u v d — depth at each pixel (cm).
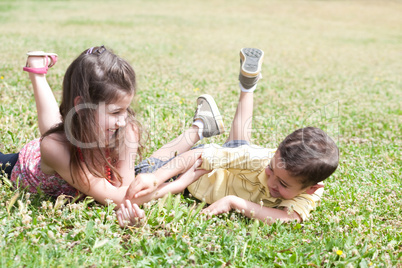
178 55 1208
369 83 1018
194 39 1645
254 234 266
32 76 355
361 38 2088
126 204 293
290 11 3155
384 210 337
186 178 328
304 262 263
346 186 376
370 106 749
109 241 255
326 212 329
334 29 2409
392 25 2744
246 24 2341
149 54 1159
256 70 402
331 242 278
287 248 271
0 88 607
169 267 245
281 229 297
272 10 3152
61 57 980
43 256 236
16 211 281
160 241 266
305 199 323
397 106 766
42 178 321
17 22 1770
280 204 321
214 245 264
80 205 291
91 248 249
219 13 2786
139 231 274
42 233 258
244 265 254
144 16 2323
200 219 298
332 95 831
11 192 307
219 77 912
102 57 291
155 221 286
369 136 557
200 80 848
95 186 307
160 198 315
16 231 260
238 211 306
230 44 1584
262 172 324
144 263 244
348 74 1141
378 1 3794
